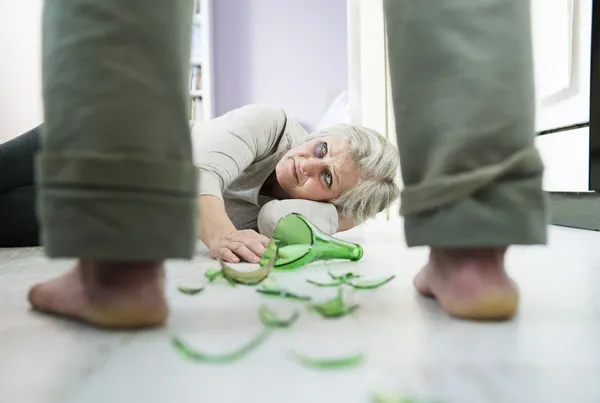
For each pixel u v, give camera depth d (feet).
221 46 11.53
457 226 1.57
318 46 11.56
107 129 1.40
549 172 6.59
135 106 1.42
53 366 1.30
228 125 4.16
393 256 3.59
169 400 1.09
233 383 1.18
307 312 1.86
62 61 1.44
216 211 3.66
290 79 11.62
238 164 4.06
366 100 8.00
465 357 1.36
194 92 10.80
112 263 1.60
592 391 1.13
